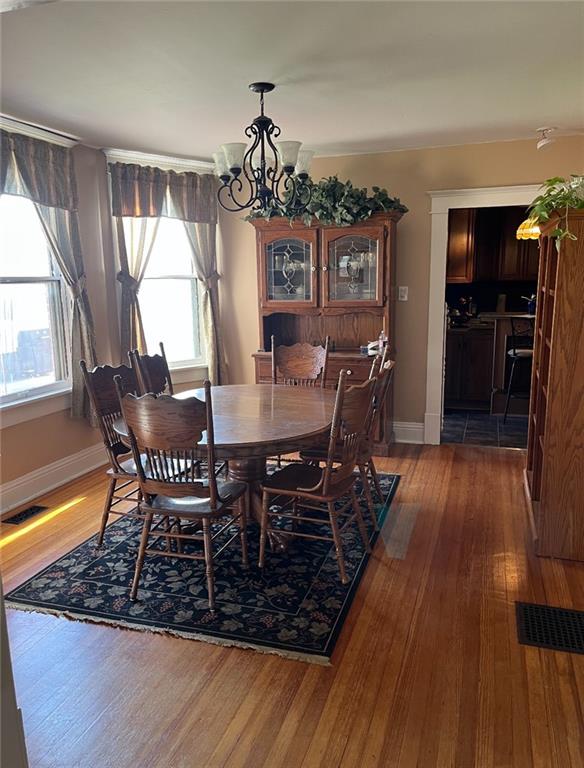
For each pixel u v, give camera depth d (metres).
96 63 2.66
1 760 0.57
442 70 2.83
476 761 1.75
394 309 4.76
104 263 4.53
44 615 2.52
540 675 2.11
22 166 3.66
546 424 2.88
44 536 3.29
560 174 4.35
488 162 4.48
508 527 3.34
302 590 2.70
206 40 2.42
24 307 3.91
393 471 4.31
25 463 3.85
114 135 3.97
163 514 2.60
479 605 2.56
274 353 4.16
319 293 4.63
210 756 1.78
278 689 2.06
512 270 6.75
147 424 2.48
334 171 4.84
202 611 2.54
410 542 3.17
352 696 2.02
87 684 2.10
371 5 2.13
